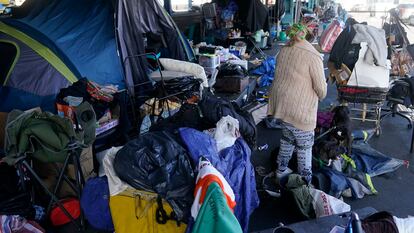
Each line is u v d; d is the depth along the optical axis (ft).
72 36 12.73
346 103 12.51
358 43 11.86
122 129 10.80
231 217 4.76
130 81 13.48
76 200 8.45
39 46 11.84
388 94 13.15
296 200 8.46
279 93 8.93
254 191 7.86
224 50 18.42
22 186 7.73
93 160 9.43
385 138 12.85
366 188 9.43
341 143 10.48
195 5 34.76
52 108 11.15
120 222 6.80
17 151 7.12
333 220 7.16
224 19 25.57
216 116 8.69
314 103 8.87
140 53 13.87
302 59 8.56
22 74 11.27
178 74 12.30
